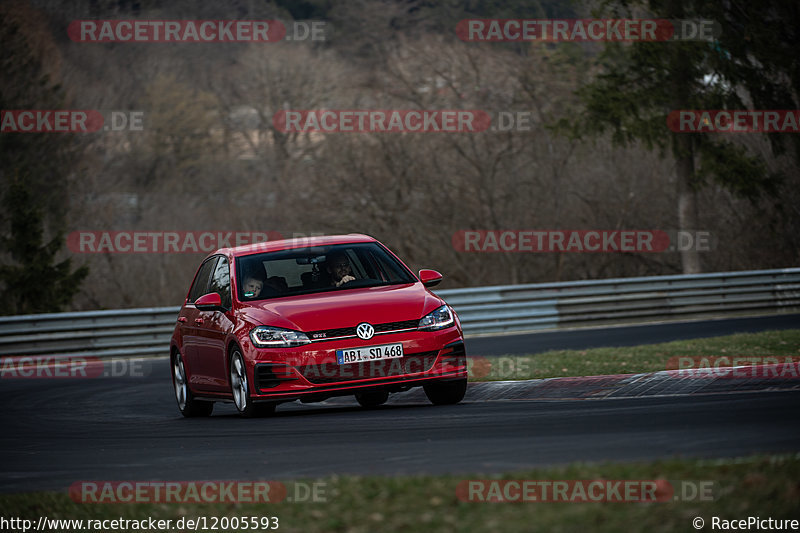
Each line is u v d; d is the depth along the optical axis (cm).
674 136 11156
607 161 14588
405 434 2977
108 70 17925
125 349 7794
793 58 10725
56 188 16362
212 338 3912
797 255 13788
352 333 3494
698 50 10881
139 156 17425
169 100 17562
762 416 2803
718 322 7844
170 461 2830
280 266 3919
